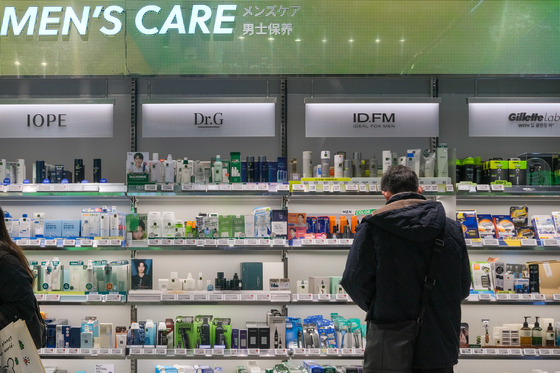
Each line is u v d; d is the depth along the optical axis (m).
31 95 5.50
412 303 2.89
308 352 4.70
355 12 5.18
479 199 5.56
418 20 5.20
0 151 5.46
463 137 5.53
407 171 3.14
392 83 5.57
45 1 5.16
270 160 5.50
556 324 5.00
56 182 5.03
